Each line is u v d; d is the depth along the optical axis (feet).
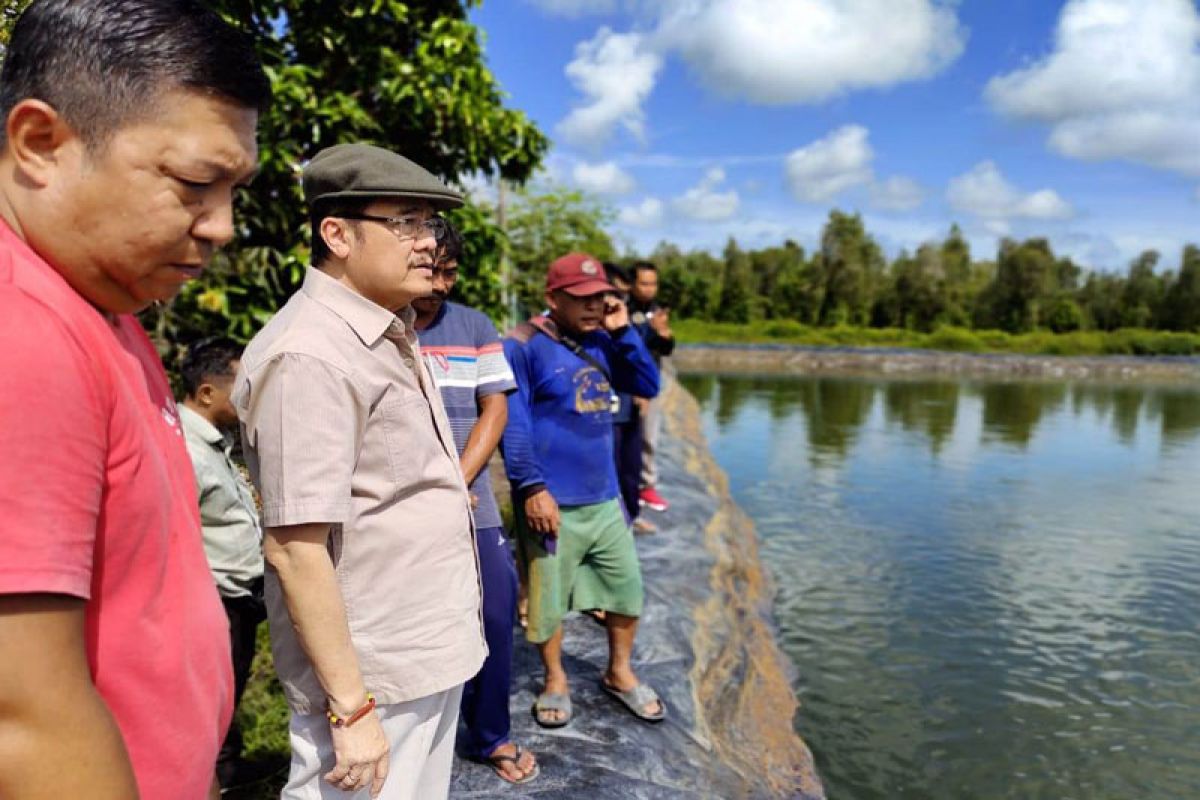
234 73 3.31
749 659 17.31
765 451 48.37
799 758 14.38
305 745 5.74
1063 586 25.29
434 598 5.90
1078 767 15.30
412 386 5.90
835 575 25.85
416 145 17.13
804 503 35.42
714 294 186.19
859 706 17.30
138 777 3.33
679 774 10.96
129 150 3.10
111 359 3.17
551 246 50.96
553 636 10.91
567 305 10.66
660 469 30.96
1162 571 26.99
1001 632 21.58
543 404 10.60
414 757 6.04
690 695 13.64
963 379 111.24
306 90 14.15
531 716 11.26
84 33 3.02
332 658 5.30
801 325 179.83
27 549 2.71
